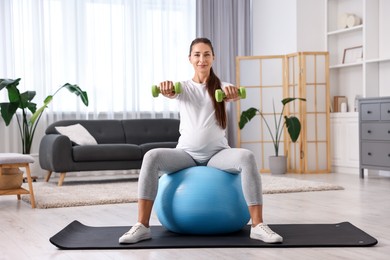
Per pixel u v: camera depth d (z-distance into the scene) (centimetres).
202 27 822
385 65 697
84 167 623
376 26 706
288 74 760
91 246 289
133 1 787
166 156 306
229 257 265
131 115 786
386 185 578
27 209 440
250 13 848
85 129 671
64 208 443
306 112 745
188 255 270
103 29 773
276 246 283
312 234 312
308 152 746
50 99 681
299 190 528
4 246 301
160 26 804
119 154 634
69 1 754
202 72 324
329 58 766
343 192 520
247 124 781
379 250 275
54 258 270
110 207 446
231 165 306
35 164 691
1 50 721
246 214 315
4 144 725
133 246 287
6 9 721
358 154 708
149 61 799
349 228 328
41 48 740
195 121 320
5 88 721
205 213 304
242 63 779
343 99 755
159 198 319
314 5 770
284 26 783
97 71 771
